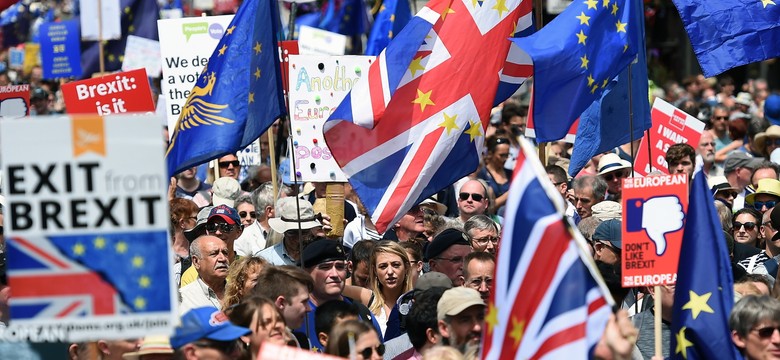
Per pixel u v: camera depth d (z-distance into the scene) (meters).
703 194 26.12
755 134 64.06
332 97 40.31
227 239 37.88
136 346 23.94
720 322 25.62
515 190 20.64
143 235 18.84
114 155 18.73
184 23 43.81
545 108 33.03
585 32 33.19
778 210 39.31
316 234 37.66
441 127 32.88
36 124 18.64
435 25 32.91
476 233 37.72
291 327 29.11
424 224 42.19
